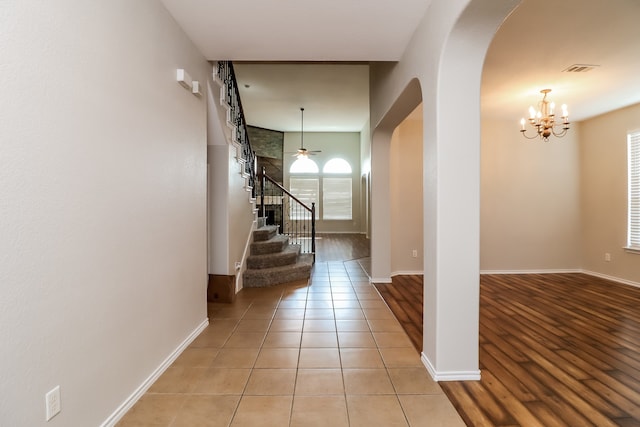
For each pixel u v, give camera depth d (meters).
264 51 3.10
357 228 11.91
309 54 3.18
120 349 1.88
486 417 1.91
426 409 1.98
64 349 1.47
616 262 5.35
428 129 2.44
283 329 3.24
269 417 1.90
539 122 4.39
